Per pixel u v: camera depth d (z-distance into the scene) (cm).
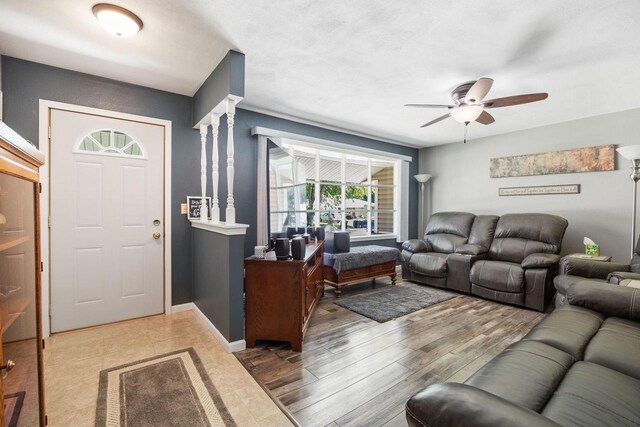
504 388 105
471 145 518
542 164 429
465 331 270
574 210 404
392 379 193
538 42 216
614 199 371
